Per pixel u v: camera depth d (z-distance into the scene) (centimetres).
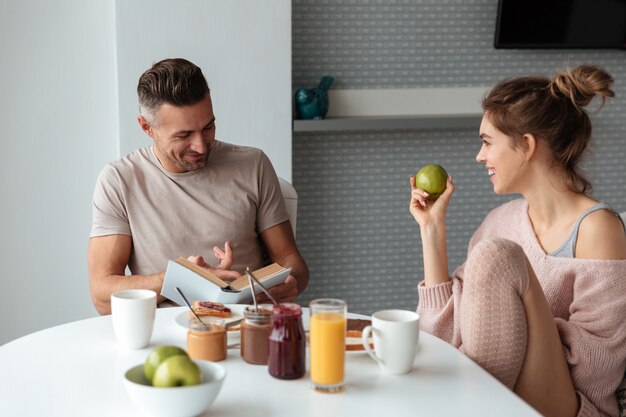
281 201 242
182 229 229
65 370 140
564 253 171
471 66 359
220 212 231
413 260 365
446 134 363
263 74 312
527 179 174
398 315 143
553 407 158
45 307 322
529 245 177
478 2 355
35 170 314
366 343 136
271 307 149
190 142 220
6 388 132
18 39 306
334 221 356
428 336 160
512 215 187
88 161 318
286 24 311
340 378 129
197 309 167
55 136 314
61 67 311
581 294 165
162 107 216
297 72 343
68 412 122
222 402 125
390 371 137
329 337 128
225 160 235
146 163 230
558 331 163
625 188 384
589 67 173
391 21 349
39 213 317
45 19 307
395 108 354
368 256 361
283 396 127
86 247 323
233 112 312
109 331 163
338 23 344
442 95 358
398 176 360
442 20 353
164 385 116
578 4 355
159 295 214
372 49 349
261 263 240
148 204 227
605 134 379
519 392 157
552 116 169
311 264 356
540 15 353
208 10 304
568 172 173
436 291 181
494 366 151
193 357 144
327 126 328
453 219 369
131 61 301
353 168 355
